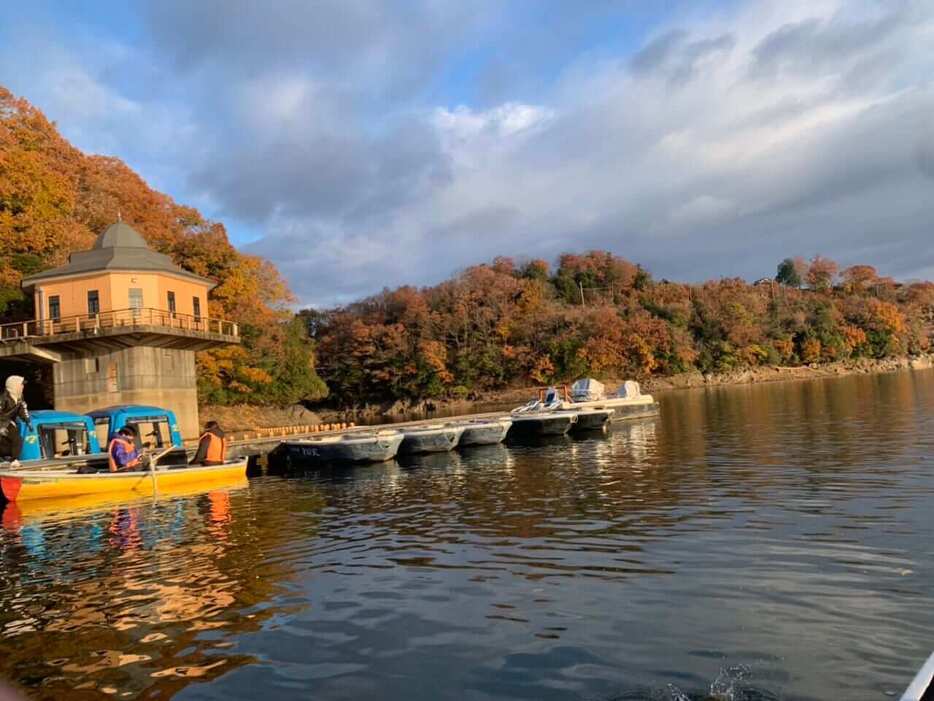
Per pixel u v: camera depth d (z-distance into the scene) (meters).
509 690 6.91
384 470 26.81
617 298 123.25
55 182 45.88
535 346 95.44
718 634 7.93
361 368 94.31
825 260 150.75
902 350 124.06
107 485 21.30
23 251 43.56
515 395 93.75
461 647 8.02
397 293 103.06
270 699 6.98
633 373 99.19
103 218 52.09
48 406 43.44
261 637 8.68
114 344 35.03
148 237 54.47
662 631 8.12
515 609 9.16
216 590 10.84
